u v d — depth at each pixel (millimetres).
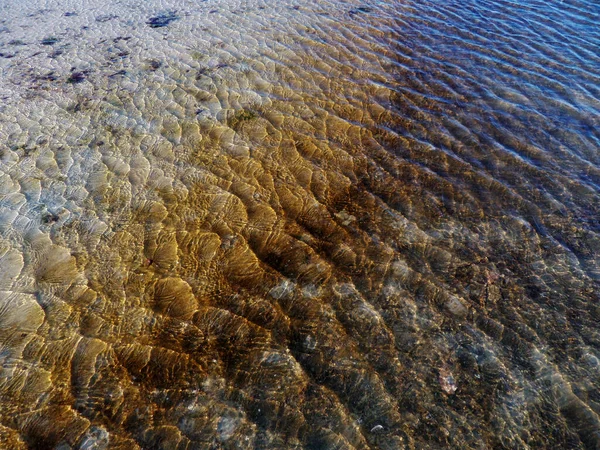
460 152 1643
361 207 1412
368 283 1167
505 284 1162
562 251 1252
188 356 1002
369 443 856
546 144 1669
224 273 1195
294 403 917
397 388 943
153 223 1343
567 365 979
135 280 1172
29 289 1144
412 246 1274
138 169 1554
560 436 865
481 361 992
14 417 891
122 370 972
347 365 985
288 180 1517
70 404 912
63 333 1042
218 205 1411
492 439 863
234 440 859
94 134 1733
